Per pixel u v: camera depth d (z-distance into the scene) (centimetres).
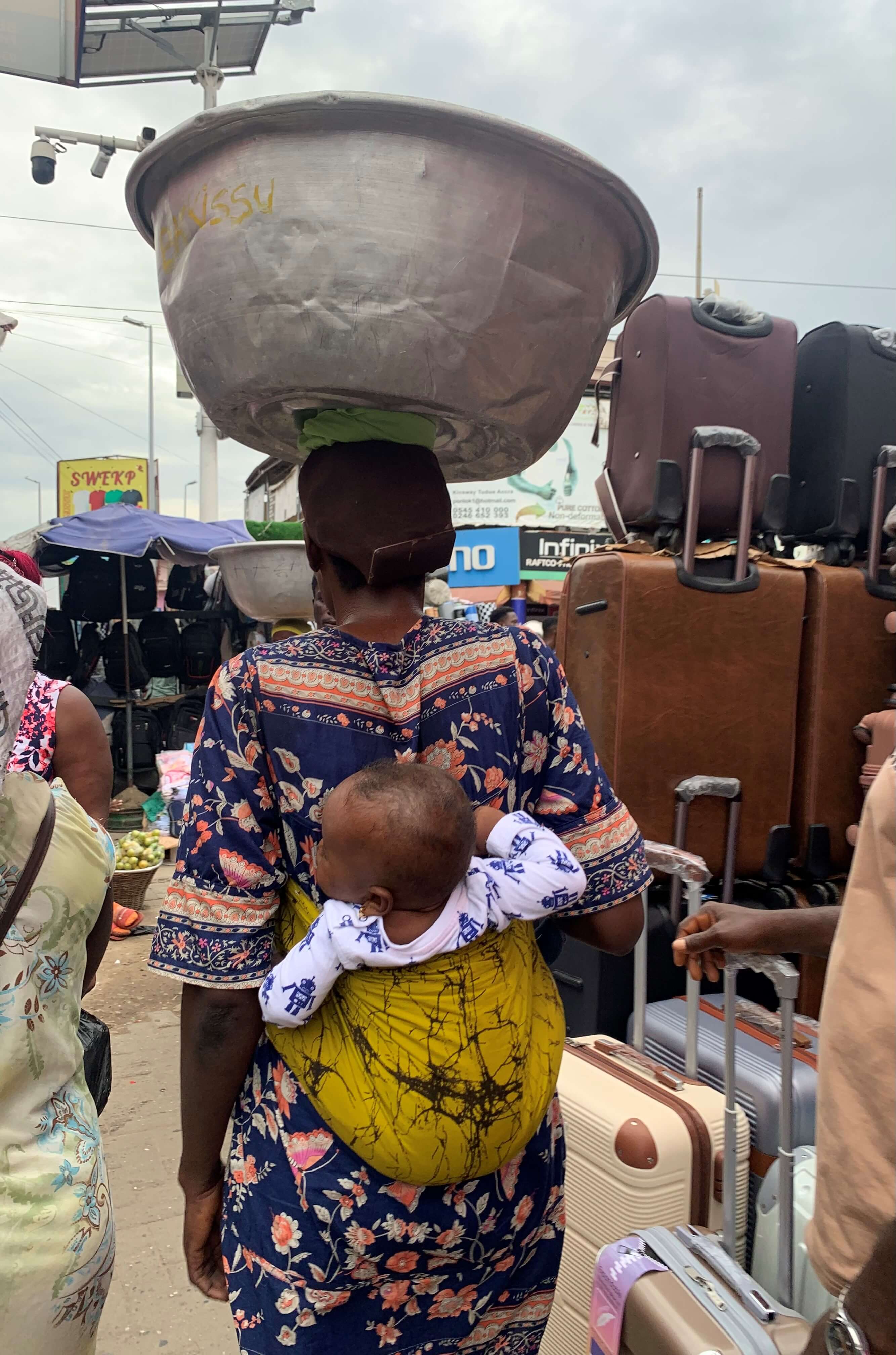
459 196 90
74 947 117
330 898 98
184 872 104
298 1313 99
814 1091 177
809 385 257
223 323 97
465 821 96
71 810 119
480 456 129
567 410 114
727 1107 151
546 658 119
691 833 233
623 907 120
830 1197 98
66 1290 106
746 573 234
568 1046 191
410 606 115
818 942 139
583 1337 165
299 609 364
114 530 738
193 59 684
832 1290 99
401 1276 102
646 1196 156
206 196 94
